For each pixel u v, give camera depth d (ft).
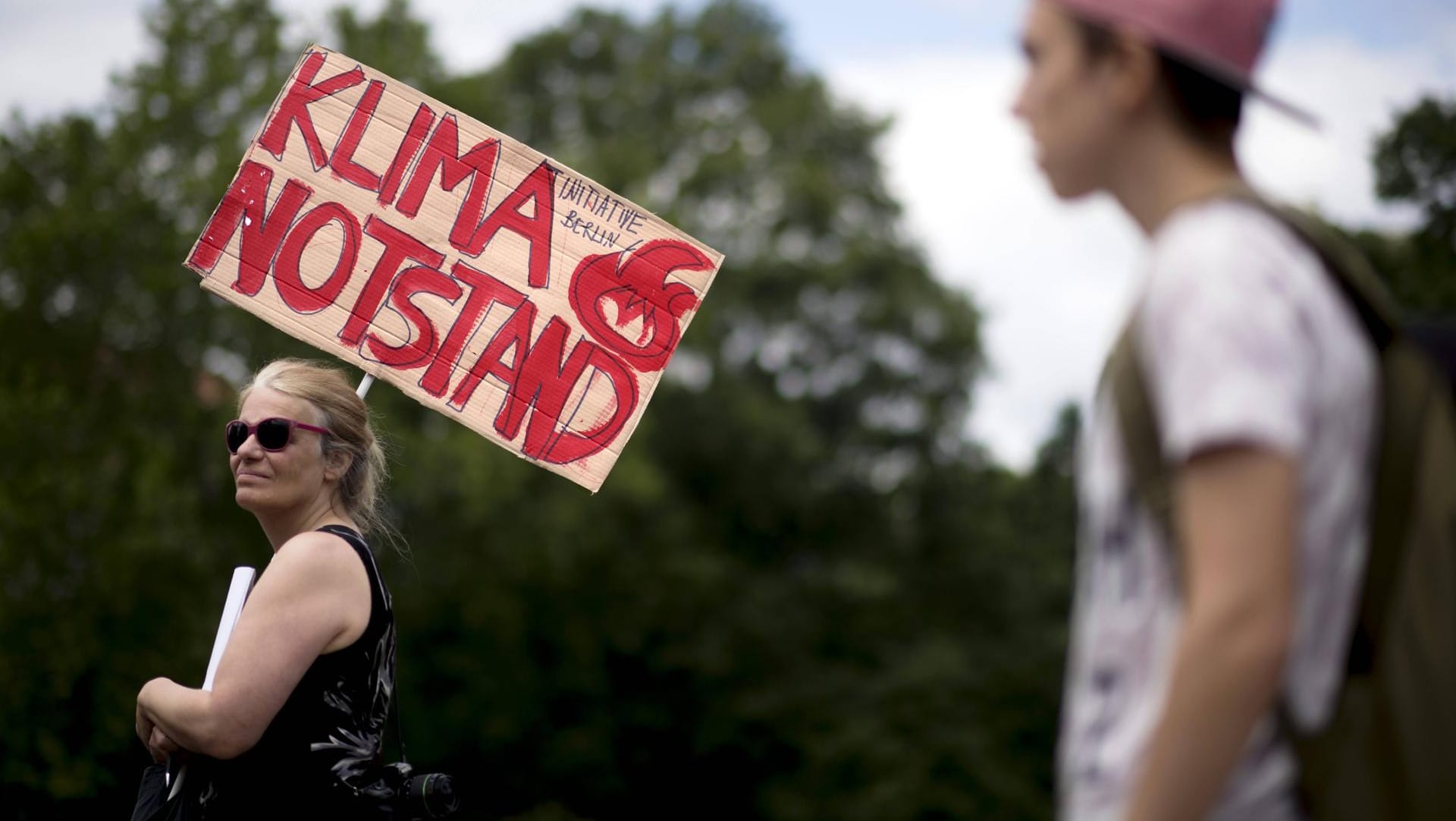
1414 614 4.17
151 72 67.46
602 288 10.97
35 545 52.54
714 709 92.22
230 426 9.98
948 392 104.12
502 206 11.13
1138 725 4.33
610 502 91.40
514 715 82.02
